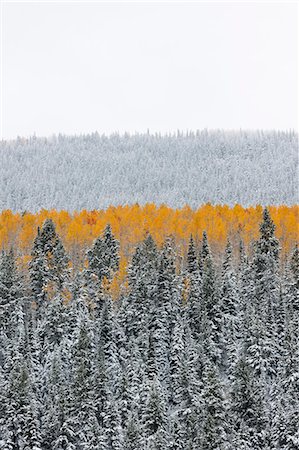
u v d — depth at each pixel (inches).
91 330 4468.5
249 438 3572.8
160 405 3676.2
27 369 3937.0
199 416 3624.5
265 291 4847.4
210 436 3417.8
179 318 4630.9
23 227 6879.9
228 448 3449.8
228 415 3599.9
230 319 4596.5
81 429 3678.6
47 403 3858.3
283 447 3511.3
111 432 3666.3
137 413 3782.0
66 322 4517.7
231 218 7185.0
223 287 4800.7
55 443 3592.5
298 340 4207.7
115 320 4633.4
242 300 4872.0
